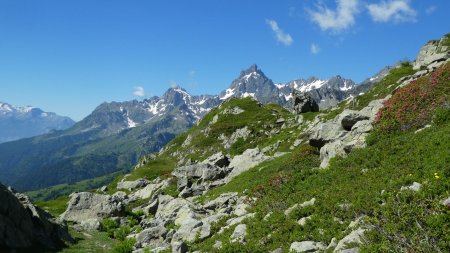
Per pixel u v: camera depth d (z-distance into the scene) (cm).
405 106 3625
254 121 13612
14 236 2867
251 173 5056
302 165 3997
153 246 3328
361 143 3450
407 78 7188
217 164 7156
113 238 4041
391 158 2752
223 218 3241
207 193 5266
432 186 1938
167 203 5178
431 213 1700
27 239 2995
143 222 4616
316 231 2152
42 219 3388
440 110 3166
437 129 2914
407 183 2211
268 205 3034
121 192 8425
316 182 3120
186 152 13062
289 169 4053
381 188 2297
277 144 7888
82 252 3225
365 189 2381
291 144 7281
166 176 8506
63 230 3644
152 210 5391
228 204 4025
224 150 12219
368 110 4188
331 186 2817
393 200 1966
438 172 2077
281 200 3039
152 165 12538
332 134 4178
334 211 2295
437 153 2391
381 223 1789
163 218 4316
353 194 2386
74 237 3728
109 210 5019
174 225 3825
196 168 7056
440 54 6494
